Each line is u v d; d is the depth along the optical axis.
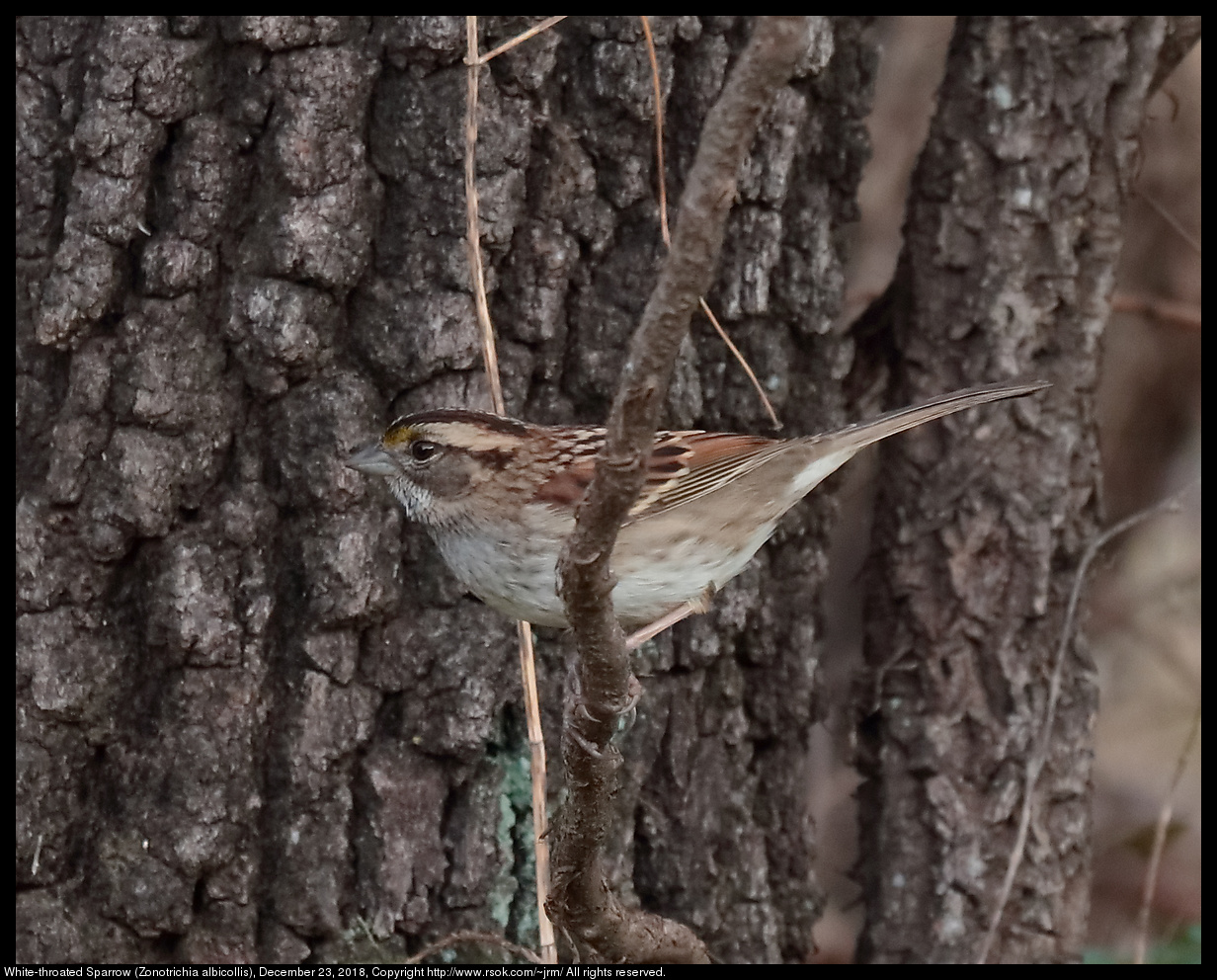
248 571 9.22
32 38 9.19
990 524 10.80
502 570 9.04
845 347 10.62
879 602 11.21
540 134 9.59
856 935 13.05
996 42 10.71
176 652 9.10
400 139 9.37
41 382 9.16
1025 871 10.87
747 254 10.05
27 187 9.16
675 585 9.34
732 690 10.37
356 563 9.27
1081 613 11.07
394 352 9.38
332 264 9.21
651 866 10.11
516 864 9.66
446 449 8.95
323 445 9.23
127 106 8.98
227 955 9.23
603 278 9.79
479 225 9.36
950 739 10.90
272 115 9.17
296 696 9.29
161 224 9.10
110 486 9.02
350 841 9.42
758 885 10.43
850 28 10.40
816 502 10.73
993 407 10.80
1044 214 10.71
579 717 7.12
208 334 9.19
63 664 9.03
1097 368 10.95
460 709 9.48
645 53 9.63
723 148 5.15
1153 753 17.08
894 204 14.40
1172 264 14.78
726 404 10.19
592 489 6.05
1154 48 10.78
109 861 9.13
